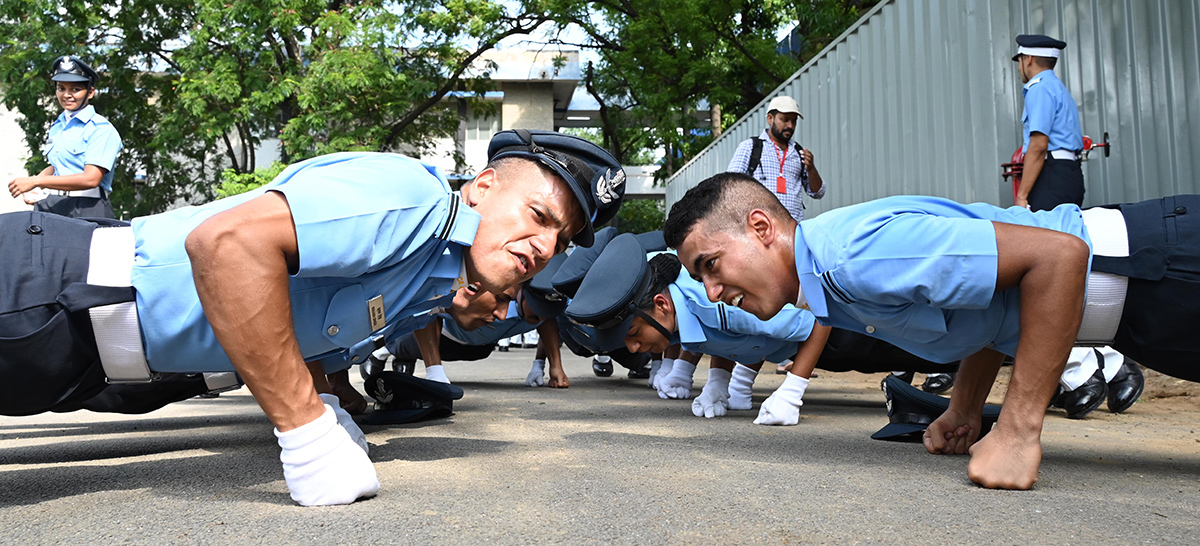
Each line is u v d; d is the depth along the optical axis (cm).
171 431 337
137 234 198
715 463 245
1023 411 210
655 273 401
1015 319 225
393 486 205
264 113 1512
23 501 189
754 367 429
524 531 160
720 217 242
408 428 337
